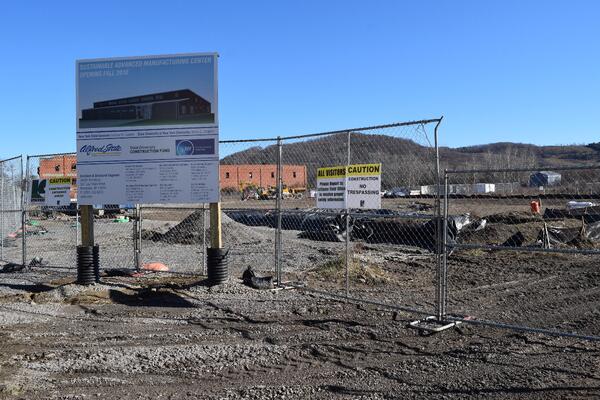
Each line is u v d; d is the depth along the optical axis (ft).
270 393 18.31
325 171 30.71
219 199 33.14
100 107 33.83
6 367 20.79
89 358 21.81
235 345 23.34
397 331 25.05
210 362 21.35
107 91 33.81
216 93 32.83
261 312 28.68
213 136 32.83
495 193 73.92
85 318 28.14
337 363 21.13
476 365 20.53
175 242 64.90
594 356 21.34
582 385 18.34
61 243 67.56
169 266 45.60
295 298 31.73
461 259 49.75
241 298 31.71
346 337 24.32
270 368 20.68
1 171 55.31
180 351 22.59
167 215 126.62
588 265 45.96
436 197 25.73
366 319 27.17
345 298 29.96
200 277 38.34
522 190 70.28
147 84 33.40
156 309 29.76
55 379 19.63
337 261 42.37
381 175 28.09
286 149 37.68
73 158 59.62
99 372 20.39
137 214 41.42
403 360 21.33
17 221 79.82
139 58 33.47
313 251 54.29
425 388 18.49
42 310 29.81
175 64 33.14
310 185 35.04
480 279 39.99
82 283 34.55
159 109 33.30
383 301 31.45
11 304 31.19
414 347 22.82
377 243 62.44
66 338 24.64
